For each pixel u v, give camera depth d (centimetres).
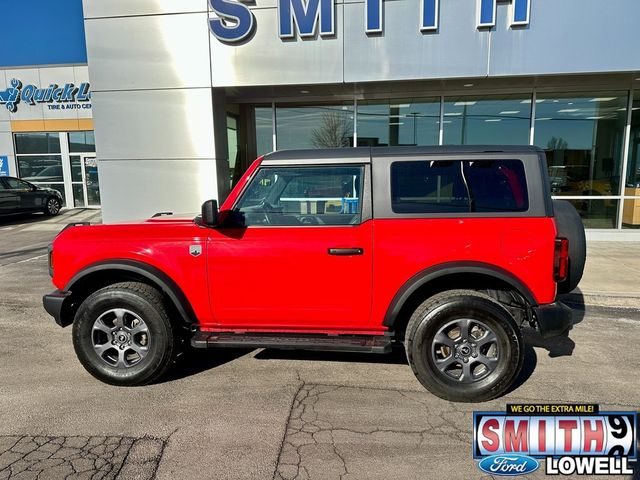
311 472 258
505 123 1019
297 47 859
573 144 1014
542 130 1015
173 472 258
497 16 804
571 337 468
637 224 1020
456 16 813
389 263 337
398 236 336
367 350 338
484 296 334
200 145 905
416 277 335
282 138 1091
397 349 437
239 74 876
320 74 862
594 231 1000
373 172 344
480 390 331
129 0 876
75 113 1789
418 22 824
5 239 1150
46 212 1606
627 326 500
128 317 366
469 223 332
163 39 881
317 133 1077
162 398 345
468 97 1016
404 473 258
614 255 828
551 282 329
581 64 802
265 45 862
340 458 271
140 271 355
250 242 347
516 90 986
